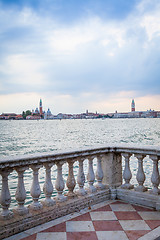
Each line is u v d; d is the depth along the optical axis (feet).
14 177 51.60
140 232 11.68
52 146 124.98
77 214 13.92
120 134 207.00
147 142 138.92
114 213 14.03
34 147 120.88
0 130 306.96
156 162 14.94
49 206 13.39
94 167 62.28
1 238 11.00
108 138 168.76
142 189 15.70
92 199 15.44
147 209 14.65
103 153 16.67
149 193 15.33
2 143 141.69
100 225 12.48
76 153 14.51
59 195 14.33
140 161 15.76
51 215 13.05
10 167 11.51
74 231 11.84
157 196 14.74
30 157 12.14
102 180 17.31
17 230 11.58
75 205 14.39
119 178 17.16
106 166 17.01
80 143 138.51
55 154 13.26
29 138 177.27
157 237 11.16
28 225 12.02
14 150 109.29
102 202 15.94
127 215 13.76
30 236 11.32
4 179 11.59
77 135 202.28
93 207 15.01
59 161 13.85
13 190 42.42
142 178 15.72
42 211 12.75
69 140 158.10
